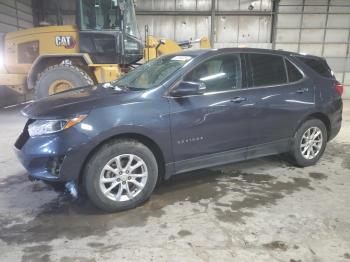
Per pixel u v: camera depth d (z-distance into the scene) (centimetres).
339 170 400
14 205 300
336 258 221
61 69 718
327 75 417
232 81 335
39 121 271
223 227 261
